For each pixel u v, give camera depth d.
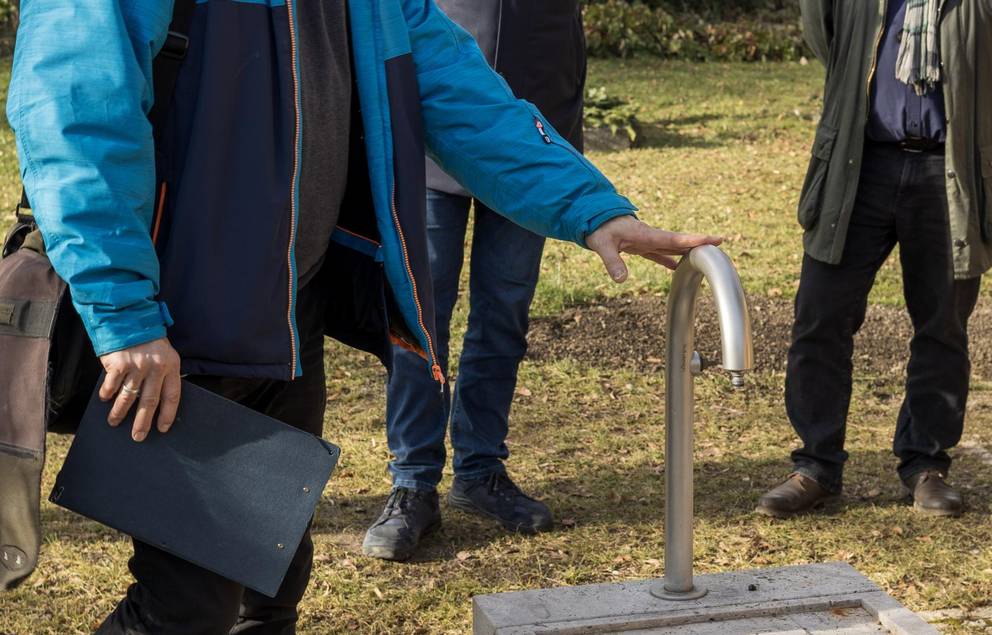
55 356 1.82
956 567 3.57
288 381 2.03
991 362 5.93
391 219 2.05
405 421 3.64
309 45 1.94
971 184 3.73
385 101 2.03
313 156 1.96
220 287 1.81
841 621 2.08
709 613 2.09
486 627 2.10
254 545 1.79
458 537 3.75
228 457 1.79
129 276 1.69
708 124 13.82
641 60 19.81
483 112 2.11
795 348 4.00
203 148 1.79
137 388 1.73
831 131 3.81
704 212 9.46
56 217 1.66
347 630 3.15
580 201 2.04
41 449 1.70
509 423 4.95
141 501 1.77
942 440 4.00
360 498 4.09
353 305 2.24
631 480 4.32
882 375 5.71
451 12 3.56
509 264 3.65
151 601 1.85
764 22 24.16
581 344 5.97
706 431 4.88
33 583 3.37
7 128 11.30
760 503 3.97
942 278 3.84
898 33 3.67
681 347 2.04
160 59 1.78
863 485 4.27
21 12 1.74
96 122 1.67
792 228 8.97
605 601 2.13
